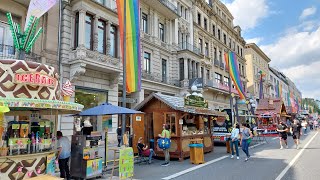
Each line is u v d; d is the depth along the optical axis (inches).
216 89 1400.1
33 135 305.3
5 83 281.9
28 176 283.9
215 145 848.3
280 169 401.1
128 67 547.5
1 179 263.1
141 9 994.1
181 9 1302.9
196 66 1277.1
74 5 712.4
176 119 532.7
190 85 1123.3
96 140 370.0
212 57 1574.8
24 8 607.2
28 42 500.4
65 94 517.3
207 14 1573.6
